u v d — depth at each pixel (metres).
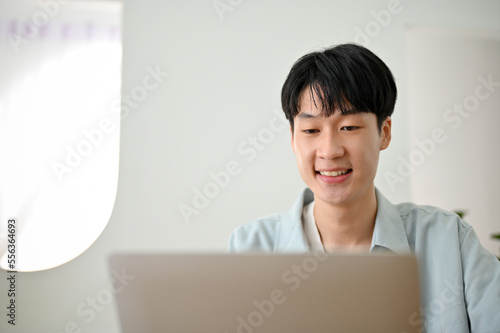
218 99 2.68
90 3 2.66
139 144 2.61
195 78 2.67
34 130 2.64
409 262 0.65
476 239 1.09
